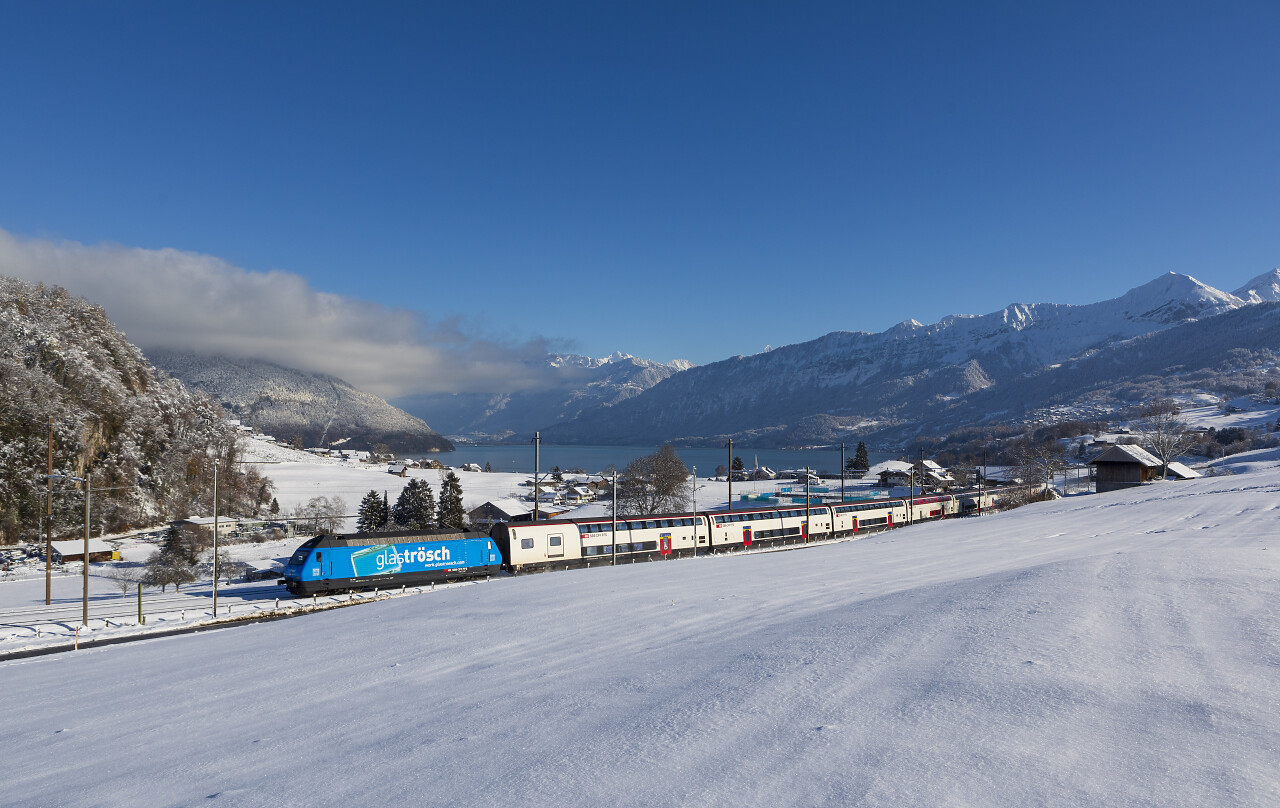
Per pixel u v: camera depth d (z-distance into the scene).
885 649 8.45
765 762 5.23
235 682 11.49
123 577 51.47
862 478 167.00
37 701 11.68
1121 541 27.73
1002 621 9.24
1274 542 19.58
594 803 4.73
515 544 45.00
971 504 88.75
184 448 110.44
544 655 11.31
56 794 6.30
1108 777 4.50
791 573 22.03
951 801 4.28
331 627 18.44
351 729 7.71
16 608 38.59
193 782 6.26
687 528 52.88
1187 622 8.48
